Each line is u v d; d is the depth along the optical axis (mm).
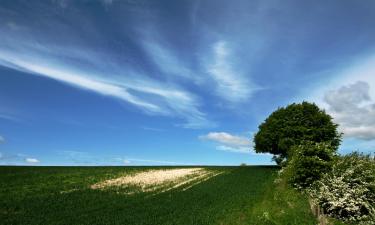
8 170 68625
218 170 84750
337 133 78625
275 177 67188
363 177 37969
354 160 40938
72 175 66125
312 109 79938
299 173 48781
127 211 36688
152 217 33688
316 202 36531
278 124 81312
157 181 63000
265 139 82812
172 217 33625
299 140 77125
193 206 39250
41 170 71750
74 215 34469
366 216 35500
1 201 40281
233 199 43875
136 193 49375
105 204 40562
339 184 37406
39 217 33281
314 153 50938
